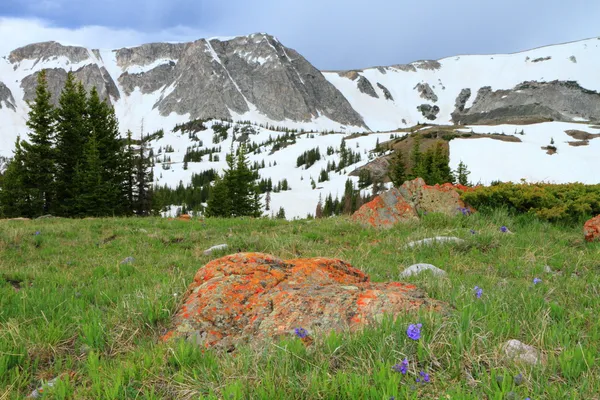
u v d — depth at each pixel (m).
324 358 3.08
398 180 77.25
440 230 10.27
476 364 2.87
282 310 3.95
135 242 11.52
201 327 3.95
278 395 2.58
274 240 9.91
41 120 33.97
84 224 14.41
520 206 11.59
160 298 4.67
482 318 3.57
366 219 12.06
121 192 39.47
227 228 13.34
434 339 3.13
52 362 3.77
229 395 2.58
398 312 3.72
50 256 9.78
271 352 3.25
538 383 2.60
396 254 8.48
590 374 2.66
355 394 2.52
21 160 33.69
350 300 3.99
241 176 55.22
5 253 9.99
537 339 3.23
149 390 3.01
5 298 5.55
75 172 34.94
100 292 5.84
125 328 4.19
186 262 8.76
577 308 4.34
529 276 6.54
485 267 7.34
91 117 37.91
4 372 3.38
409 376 2.80
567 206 10.77
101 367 3.38
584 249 8.23
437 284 4.96
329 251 9.13
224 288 4.40
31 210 33.72
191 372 3.16
